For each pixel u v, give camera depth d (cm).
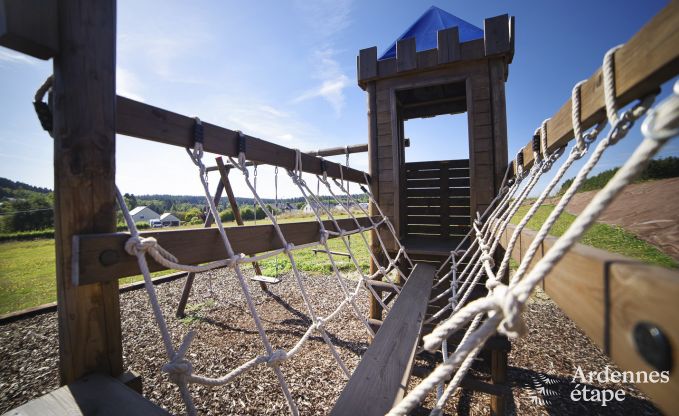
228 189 623
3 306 641
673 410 38
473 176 370
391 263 372
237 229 158
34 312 560
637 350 45
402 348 153
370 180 432
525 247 134
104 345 102
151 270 111
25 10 80
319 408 320
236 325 535
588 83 94
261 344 463
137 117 119
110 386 93
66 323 94
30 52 88
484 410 344
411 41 392
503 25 348
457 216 507
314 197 249
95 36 96
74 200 92
